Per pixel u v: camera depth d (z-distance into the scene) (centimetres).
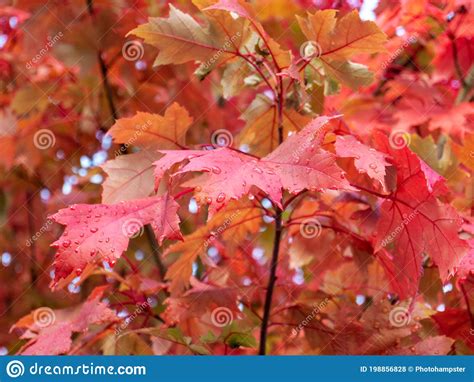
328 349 121
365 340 120
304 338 124
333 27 116
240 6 114
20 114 157
